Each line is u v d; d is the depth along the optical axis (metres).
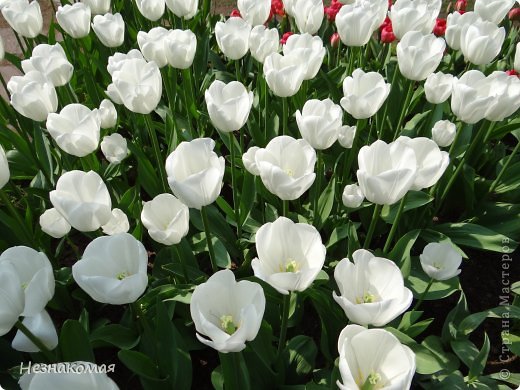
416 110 1.35
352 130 0.94
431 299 0.94
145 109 0.90
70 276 0.93
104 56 1.51
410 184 0.65
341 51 1.63
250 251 0.97
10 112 1.26
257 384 0.75
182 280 0.90
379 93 0.85
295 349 0.81
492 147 1.33
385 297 0.58
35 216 1.10
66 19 1.11
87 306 0.95
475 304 1.02
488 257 1.12
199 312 0.51
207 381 0.88
